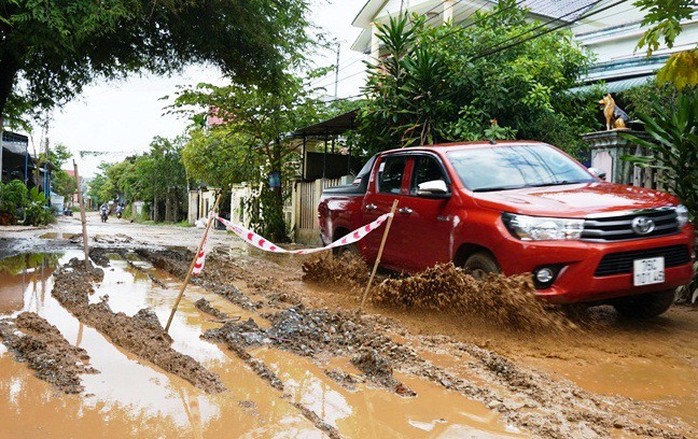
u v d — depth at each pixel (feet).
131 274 27.04
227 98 59.31
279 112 59.57
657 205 16.89
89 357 12.88
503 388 11.92
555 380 12.60
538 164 20.77
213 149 72.08
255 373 12.17
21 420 9.27
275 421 9.55
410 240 21.29
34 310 17.79
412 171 22.30
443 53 39.06
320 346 14.49
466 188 19.11
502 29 42.22
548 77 39.68
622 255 15.94
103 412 9.73
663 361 14.34
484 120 37.58
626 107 42.73
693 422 10.42
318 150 70.23
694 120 21.65
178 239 57.52
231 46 41.65
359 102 46.65
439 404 10.73
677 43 45.93
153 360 12.70
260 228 63.93
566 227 15.96
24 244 43.39
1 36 32.94
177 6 36.63
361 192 25.72
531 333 16.12
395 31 39.99
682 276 16.87
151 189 141.69
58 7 28.30
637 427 9.91
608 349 15.26
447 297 17.66
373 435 9.20
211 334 15.10
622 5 56.29
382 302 19.67
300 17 41.60
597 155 28.37
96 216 225.35
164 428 9.11
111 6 29.78
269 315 17.85
